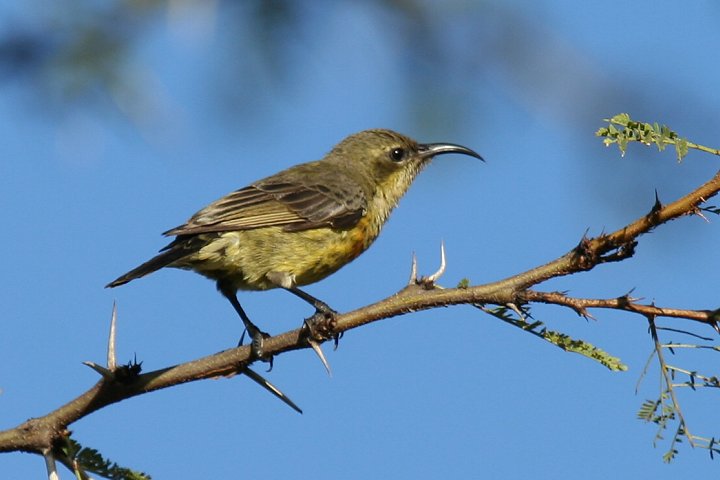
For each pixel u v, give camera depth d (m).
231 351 7.30
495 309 6.49
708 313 5.88
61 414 6.62
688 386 5.83
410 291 7.07
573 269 6.30
